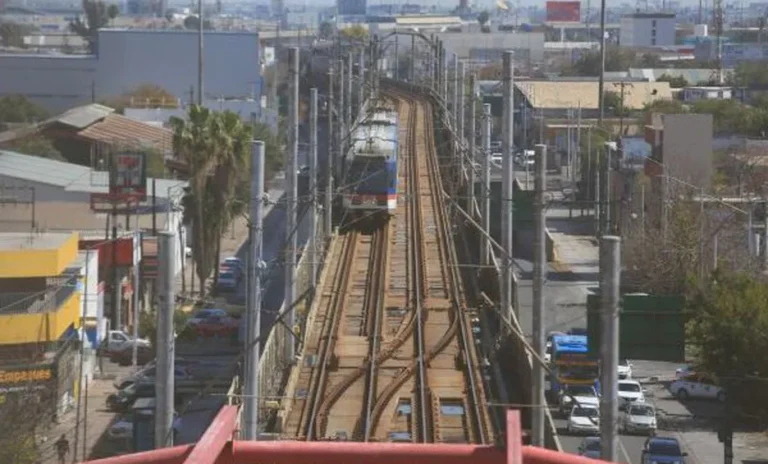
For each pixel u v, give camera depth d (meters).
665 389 62.94
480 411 42.06
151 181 87.06
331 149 77.12
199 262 82.00
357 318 57.00
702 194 71.94
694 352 60.44
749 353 50.66
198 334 71.94
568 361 55.50
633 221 76.75
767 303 51.09
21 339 58.91
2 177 85.56
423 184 93.69
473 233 70.88
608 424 24.89
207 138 81.00
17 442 47.62
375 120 90.75
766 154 105.38
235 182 83.25
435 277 65.81
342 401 44.12
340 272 65.75
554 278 81.62
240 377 46.94
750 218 70.44
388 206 78.88
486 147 63.09
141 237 76.06
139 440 50.69
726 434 46.06
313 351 50.47
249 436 32.53
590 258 88.75
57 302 62.66
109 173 84.25
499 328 50.84
